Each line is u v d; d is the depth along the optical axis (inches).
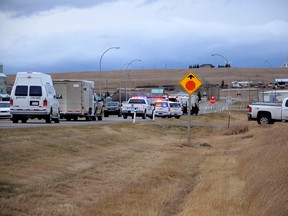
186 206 472.1
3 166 575.2
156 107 2431.1
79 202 466.0
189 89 1134.4
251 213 432.5
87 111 1740.9
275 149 686.5
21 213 402.6
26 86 1293.1
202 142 1224.8
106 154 839.1
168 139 1371.8
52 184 527.2
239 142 1218.6
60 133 943.0
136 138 1234.6
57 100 1428.4
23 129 896.9
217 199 493.4
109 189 542.9
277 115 1673.2
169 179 642.8
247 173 625.0
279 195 422.6
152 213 435.5
